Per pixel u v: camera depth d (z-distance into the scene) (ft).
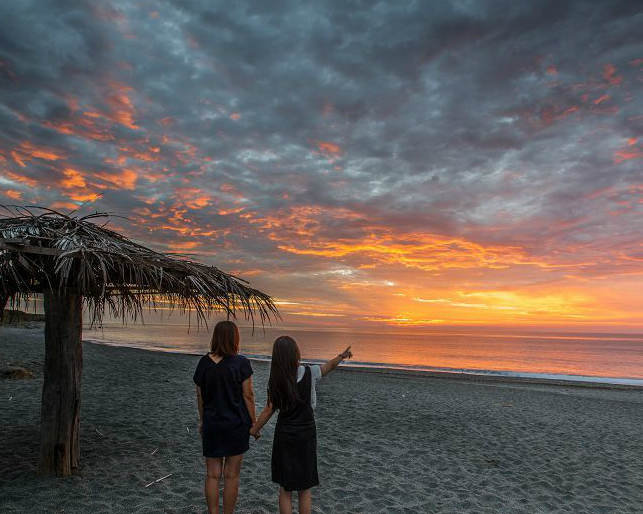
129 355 59.72
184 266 14.94
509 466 20.99
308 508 11.03
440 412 33.19
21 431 20.94
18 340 71.26
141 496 14.26
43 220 14.82
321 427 26.37
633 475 20.76
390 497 16.02
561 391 52.90
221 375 11.44
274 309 16.97
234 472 11.59
